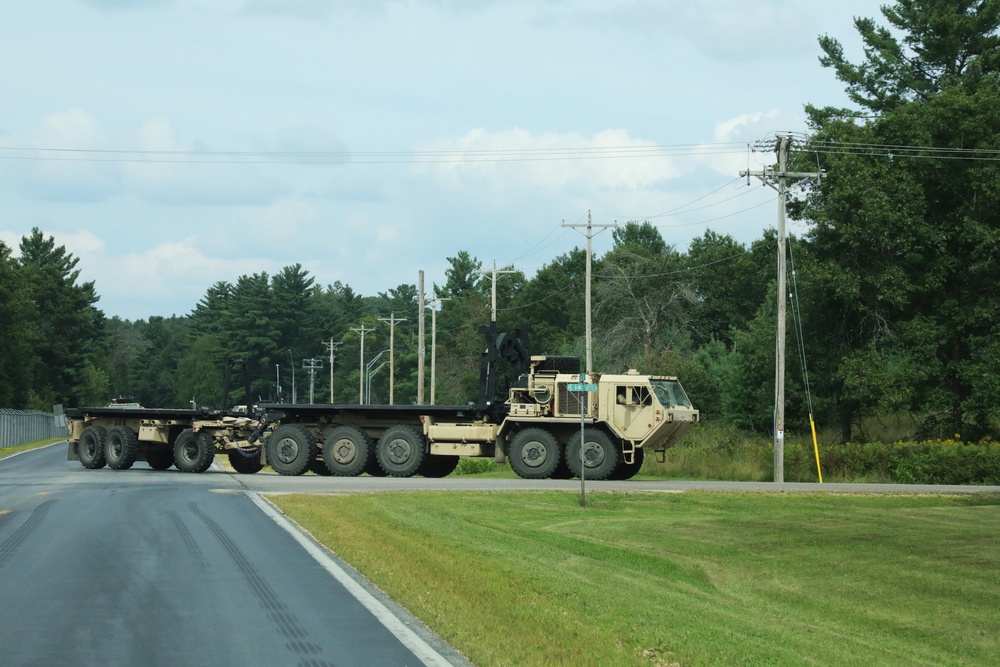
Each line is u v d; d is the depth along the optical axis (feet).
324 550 134.10
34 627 88.43
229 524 160.76
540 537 168.04
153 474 289.74
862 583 142.51
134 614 93.81
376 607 97.30
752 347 438.81
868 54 465.47
